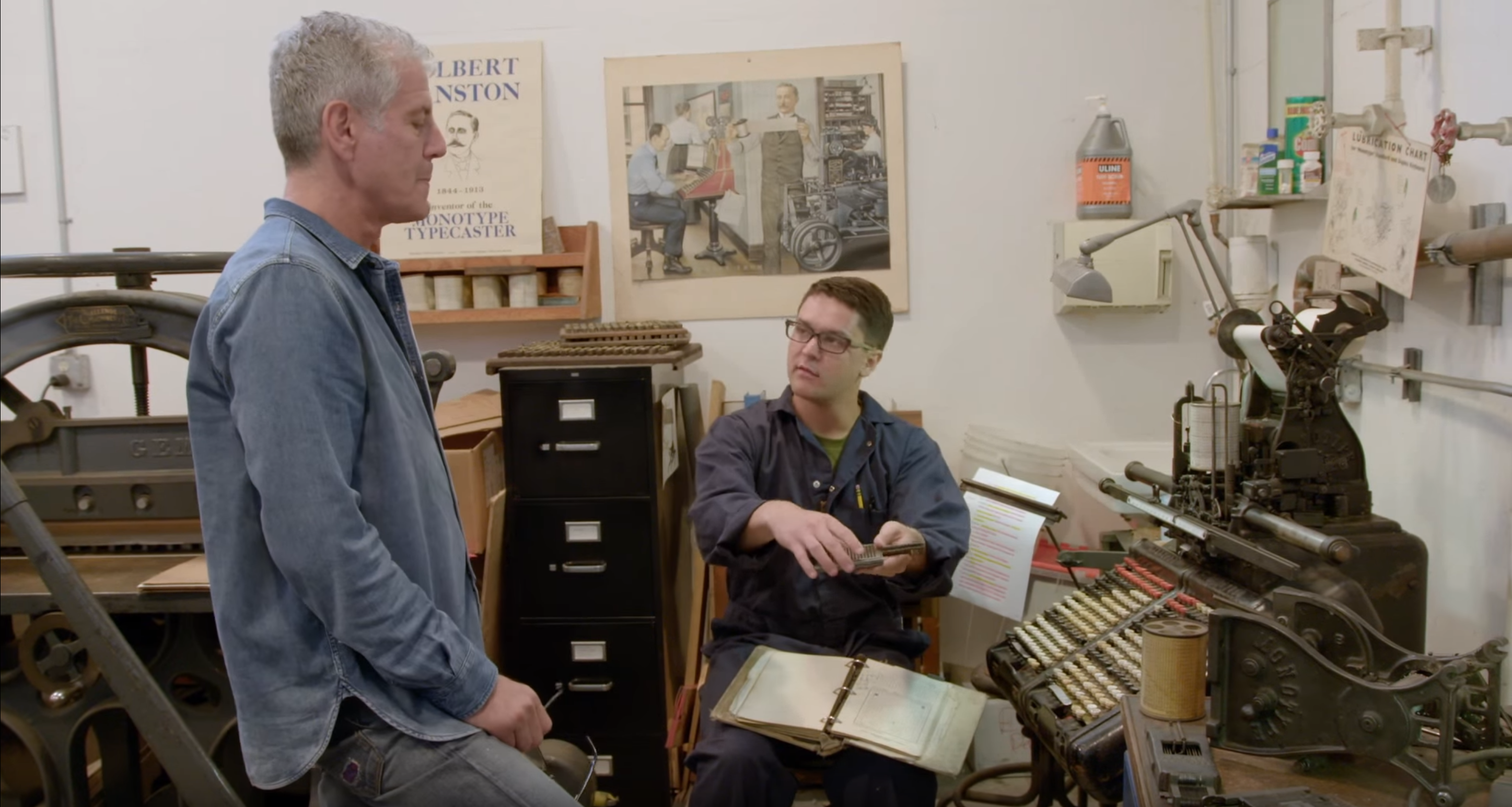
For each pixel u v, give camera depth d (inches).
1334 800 43.9
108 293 75.4
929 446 85.6
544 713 54.8
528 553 95.9
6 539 80.1
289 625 49.4
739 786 67.8
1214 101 107.3
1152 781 46.2
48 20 116.0
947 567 75.9
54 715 74.2
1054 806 91.1
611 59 111.9
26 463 80.1
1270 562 58.1
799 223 112.0
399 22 113.7
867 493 83.0
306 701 49.4
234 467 49.2
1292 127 88.4
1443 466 72.6
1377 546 61.0
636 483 94.0
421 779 50.2
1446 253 66.3
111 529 80.8
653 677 95.8
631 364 92.7
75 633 68.7
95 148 117.6
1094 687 59.8
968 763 99.7
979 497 97.6
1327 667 46.4
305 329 46.9
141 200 117.8
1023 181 111.2
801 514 72.3
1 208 119.0
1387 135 73.7
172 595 71.3
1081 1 109.2
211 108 116.3
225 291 47.6
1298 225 93.7
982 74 110.6
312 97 49.8
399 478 51.0
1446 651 72.4
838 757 71.9
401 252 113.3
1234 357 70.9
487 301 112.2
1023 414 113.3
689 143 112.1
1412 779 46.3
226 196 117.2
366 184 51.6
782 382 114.0
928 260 112.7
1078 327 112.1
